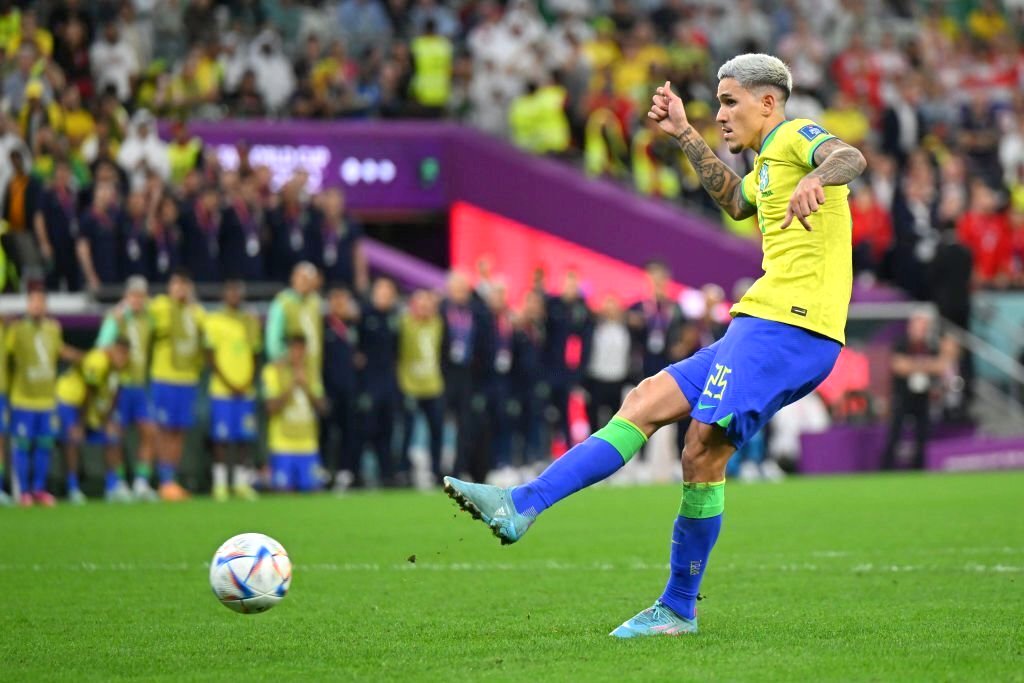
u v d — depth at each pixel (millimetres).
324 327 63938
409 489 65625
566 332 69312
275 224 69250
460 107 88500
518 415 68500
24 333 57688
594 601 27031
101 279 65938
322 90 83875
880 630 22641
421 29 91250
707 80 94062
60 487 62188
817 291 21594
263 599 21625
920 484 62969
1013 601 26297
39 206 64875
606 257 86125
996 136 98125
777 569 32000
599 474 21594
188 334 60438
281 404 62438
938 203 86688
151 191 67375
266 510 51406
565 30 91875
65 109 71562
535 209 85375
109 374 59344
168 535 41656
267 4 90250
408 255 90062
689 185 89625
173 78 82562
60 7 78438
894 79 99062
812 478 69562
